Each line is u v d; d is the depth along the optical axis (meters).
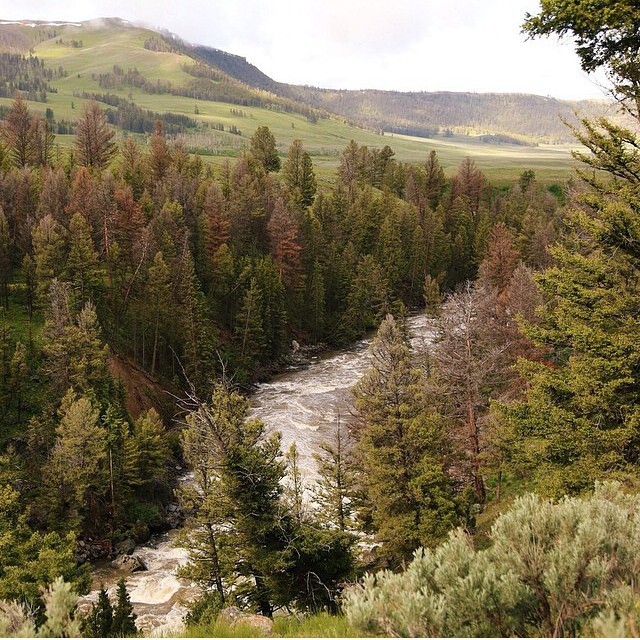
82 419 36.00
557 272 16.27
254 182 98.69
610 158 14.23
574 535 6.59
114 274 62.34
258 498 18.61
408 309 95.94
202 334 58.41
